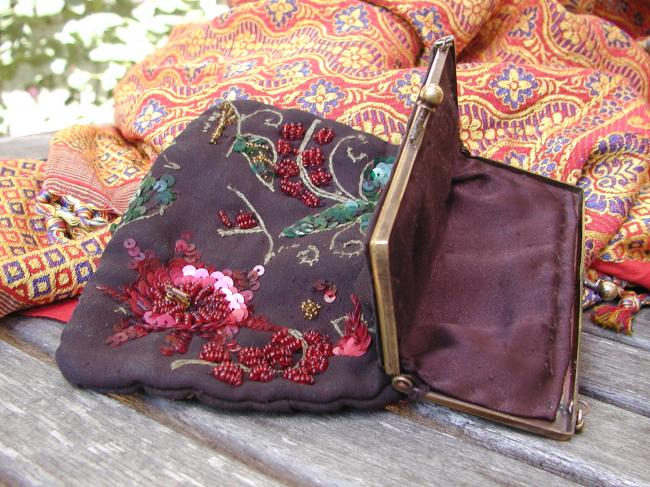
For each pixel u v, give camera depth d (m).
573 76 1.06
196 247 0.76
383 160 0.85
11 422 0.61
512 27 1.20
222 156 0.82
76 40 2.15
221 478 0.55
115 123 1.29
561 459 0.59
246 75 1.10
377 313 0.56
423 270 0.66
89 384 0.63
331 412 0.63
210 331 0.69
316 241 0.75
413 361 0.60
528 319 0.66
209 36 1.33
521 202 0.80
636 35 1.63
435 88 0.66
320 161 0.85
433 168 0.68
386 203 0.56
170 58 1.41
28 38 2.07
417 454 0.59
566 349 0.65
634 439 0.62
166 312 0.70
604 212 0.92
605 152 0.99
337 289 0.71
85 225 0.96
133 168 1.10
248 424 0.62
